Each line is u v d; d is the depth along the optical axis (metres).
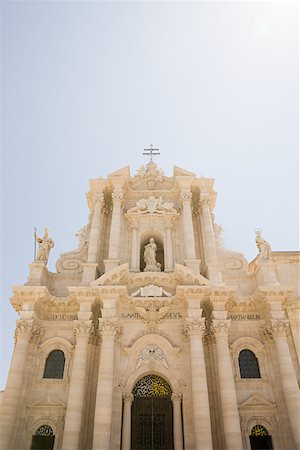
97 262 32.75
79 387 26.02
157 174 39.41
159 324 29.75
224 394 25.81
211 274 31.11
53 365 28.88
